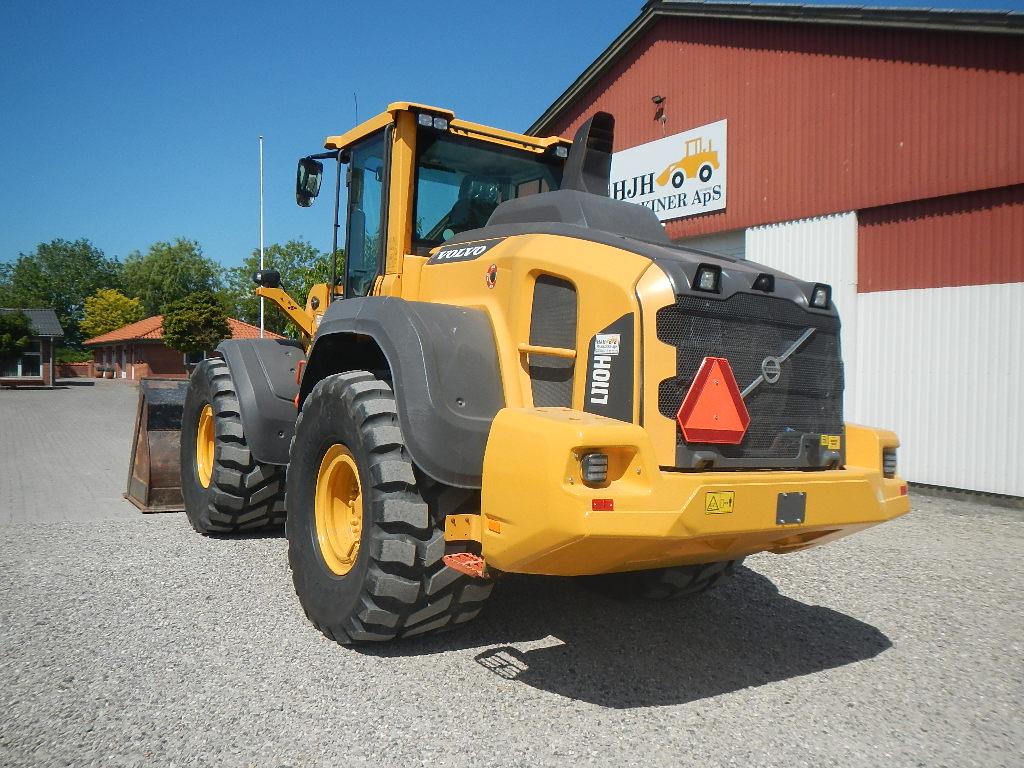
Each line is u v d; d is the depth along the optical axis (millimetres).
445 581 3514
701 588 4516
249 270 68812
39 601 4449
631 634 4191
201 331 41344
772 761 2895
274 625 4109
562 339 3543
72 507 7387
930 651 4105
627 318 3238
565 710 3242
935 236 9508
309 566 4031
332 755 2807
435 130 4652
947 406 9352
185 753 2795
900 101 9797
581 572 3209
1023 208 8711
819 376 3680
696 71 12625
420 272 4516
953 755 2990
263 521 5988
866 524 3518
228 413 5719
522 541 3006
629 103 14023
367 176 5055
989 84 8922
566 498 2836
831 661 3922
